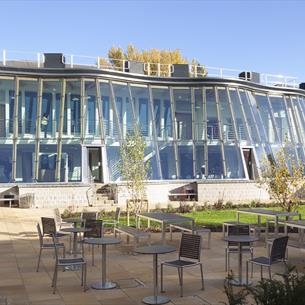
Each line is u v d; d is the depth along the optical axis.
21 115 27.95
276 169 17.83
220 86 32.19
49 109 28.45
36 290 8.80
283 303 5.34
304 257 11.84
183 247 8.98
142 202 20.44
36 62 31.17
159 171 28.59
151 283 9.24
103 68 30.55
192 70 37.78
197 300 8.05
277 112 35.41
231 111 31.56
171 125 30.89
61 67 29.61
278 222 14.11
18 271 10.43
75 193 25.61
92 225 11.65
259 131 32.72
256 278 9.54
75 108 28.67
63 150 27.31
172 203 26.53
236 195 29.03
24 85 28.52
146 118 30.62
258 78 35.44
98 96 28.89
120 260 11.62
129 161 20.20
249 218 20.23
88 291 8.70
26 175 26.25
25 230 16.89
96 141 28.00
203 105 31.50
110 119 29.09
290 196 17.23
